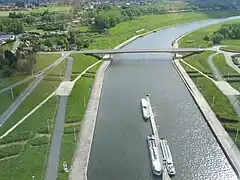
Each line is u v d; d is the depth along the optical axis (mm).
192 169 192000
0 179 176125
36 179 176875
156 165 189750
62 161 192000
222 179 184875
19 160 191875
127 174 187625
